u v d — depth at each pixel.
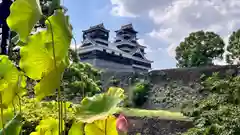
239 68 12.37
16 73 0.78
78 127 0.84
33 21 0.67
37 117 1.84
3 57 0.79
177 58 24.41
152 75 14.69
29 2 0.67
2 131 0.77
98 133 0.79
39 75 0.72
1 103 0.77
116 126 0.78
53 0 0.73
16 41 0.75
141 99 13.77
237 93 5.11
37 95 0.71
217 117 4.61
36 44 0.72
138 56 27.55
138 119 10.45
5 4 1.91
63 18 0.71
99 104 0.73
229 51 18.59
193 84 13.47
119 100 0.73
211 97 5.47
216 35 23.47
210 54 23.39
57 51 0.71
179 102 13.23
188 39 24.00
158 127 10.19
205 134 4.56
